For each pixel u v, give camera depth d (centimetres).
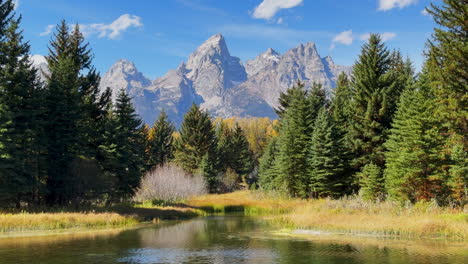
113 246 2158
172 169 6134
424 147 3438
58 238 2428
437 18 3247
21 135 3472
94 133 4581
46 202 3834
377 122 4644
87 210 3600
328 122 5106
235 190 8925
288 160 5409
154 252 1986
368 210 3400
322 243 2258
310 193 5322
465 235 2359
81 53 5066
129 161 4706
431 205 3231
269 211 4772
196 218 4112
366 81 4847
